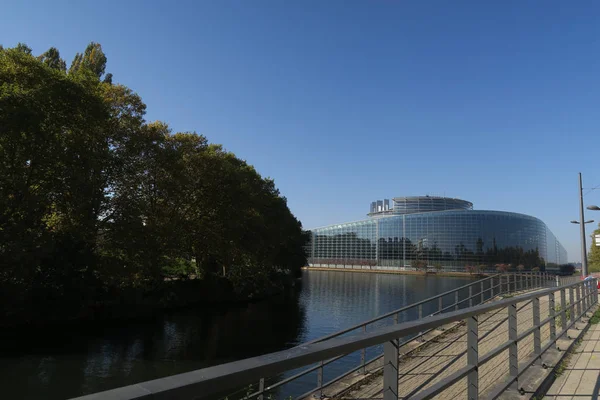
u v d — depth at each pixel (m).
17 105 19.75
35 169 23.77
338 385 8.23
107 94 29.50
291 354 1.57
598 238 21.14
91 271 27.39
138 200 29.30
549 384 5.25
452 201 155.38
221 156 39.16
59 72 23.11
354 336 1.94
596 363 6.36
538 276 25.03
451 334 11.58
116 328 26.73
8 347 20.22
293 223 62.66
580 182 22.39
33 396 14.03
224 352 21.42
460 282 82.31
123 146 29.11
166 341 23.58
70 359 18.72
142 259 29.52
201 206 36.88
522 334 4.87
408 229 127.19
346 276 103.94
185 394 1.19
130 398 1.06
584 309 11.20
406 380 8.28
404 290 61.56
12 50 21.14
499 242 116.94
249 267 45.28
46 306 24.44
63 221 27.80
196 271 45.44
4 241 20.47
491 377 6.82
